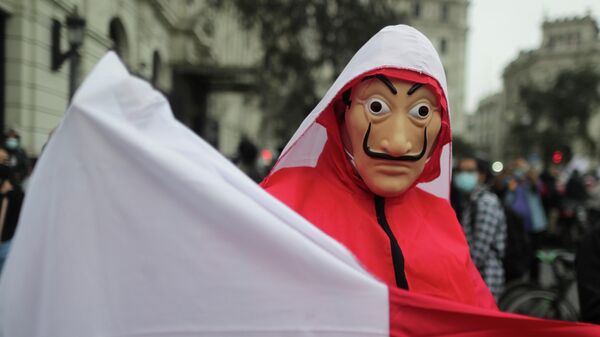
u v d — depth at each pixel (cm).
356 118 136
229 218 101
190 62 1411
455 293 138
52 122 750
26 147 695
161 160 98
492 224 327
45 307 92
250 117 2739
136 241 97
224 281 101
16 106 685
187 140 108
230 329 100
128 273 97
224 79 1417
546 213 860
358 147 136
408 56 133
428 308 114
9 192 346
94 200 95
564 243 819
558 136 2025
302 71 1229
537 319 120
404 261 136
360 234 138
